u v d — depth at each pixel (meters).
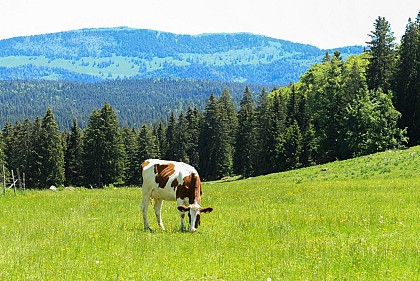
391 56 80.00
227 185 45.53
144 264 12.16
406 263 11.62
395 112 68.88
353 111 68.88
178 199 18.12
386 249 12.95
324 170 49.84
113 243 14.87
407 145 73.19
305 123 89.62
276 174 55.38
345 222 17.81
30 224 19.14
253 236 15.87
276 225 17.77
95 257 13.07
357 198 25.58
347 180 40.53
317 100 79.56
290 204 24.66
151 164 18.70
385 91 78.06
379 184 33.06
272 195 29.36
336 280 10.47
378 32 79.88
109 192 36.88
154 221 20.20
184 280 10.73
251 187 38.50
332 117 77.00
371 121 67.44
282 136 85.94
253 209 23.06
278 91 115.69
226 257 12.80
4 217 21.92
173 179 18.09
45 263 12.36
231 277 10.93
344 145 71.12
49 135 91.75
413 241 13.99
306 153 83.25
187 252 13.52
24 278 10.90
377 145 67.50
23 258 12.88
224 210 22.92
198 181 18.16
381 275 10.73
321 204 23.91
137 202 27.61
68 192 37.88
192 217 17.16
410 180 35.03
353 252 12.73
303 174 50.09
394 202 23.22
